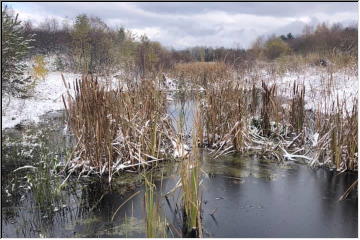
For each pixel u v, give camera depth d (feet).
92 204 18.40
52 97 53.36
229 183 21.09
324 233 15.58
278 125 29.81
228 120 27.30
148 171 22.75
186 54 47.98
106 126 21.81
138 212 17.49
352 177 21.83
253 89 31.65
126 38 58.34
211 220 16.70
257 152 26.40
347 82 47.26
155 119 23.95
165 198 18.88
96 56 49.21
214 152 26.50
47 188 19.39
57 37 83.82
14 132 33.99
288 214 17.33
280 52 104.88
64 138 29.94
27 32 82.23
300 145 27.55
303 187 20.51
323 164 23.47
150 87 25.34
